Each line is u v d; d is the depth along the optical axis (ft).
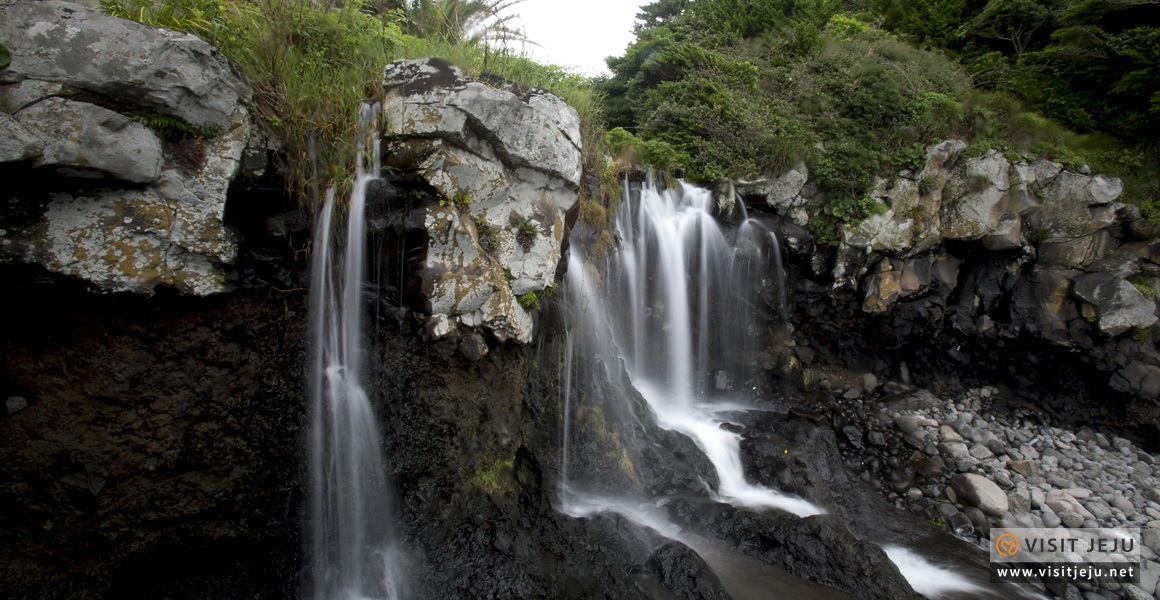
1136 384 26.40
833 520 16.52
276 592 12.10
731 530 16.34
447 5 18.95
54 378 10.21
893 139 26.63
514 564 12.71
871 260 26.30
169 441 11.16
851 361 29.01
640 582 13.67
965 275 28.09
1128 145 28.30
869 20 38.06
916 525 20.04
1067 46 30.14
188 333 11.17
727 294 26.16
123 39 9.46
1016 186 26.27
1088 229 26.73
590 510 15.80
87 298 10.17
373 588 12.56
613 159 22.48
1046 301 26.89
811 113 27.48
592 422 17.61
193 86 10.16
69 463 10.33
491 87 12.71
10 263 9.32
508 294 13.64
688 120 25.96
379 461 12.90
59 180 9.47
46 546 10.29
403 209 12.38
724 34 33.71
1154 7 28.84
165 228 10.37
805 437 22.47
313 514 12.52
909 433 24.71
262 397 11.94
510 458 14.35
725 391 26.58
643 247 22.84
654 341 23.77
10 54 8.70
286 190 11.83
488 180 12.94
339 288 12.37
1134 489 22.84
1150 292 26.37
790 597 14.30
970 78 30.25
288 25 13.69
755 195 25.79
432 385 13.15
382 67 14.38
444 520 13.01
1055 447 25.57
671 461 19.07
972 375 29.17
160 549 11.28
